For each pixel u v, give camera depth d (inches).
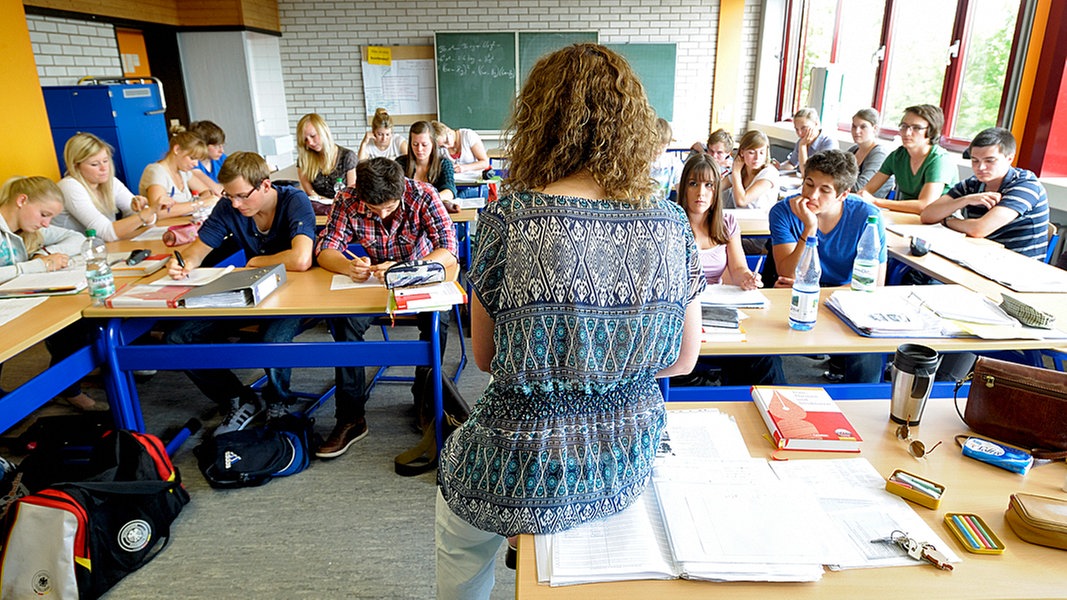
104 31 207.0
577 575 37.5
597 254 33.6
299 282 97.0
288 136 283.6
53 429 88.0
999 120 154.6
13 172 141.4
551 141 34.6
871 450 51.5
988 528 41.9
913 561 39.7
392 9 282.4
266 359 89.4
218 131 179.6
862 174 176.1
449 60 286.0
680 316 36.5
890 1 208.8
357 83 291.4
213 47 250.1
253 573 75.0
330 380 125.6
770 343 71.0
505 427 37.9
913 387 52.7
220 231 106.6
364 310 85.0
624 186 34.4
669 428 53.9
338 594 71.9
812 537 40.7
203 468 91.3
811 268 78.2
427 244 107.0
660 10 284.0
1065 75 136.3
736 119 301.6
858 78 231.3
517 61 287.0
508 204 34.8
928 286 87.3
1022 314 75.0
